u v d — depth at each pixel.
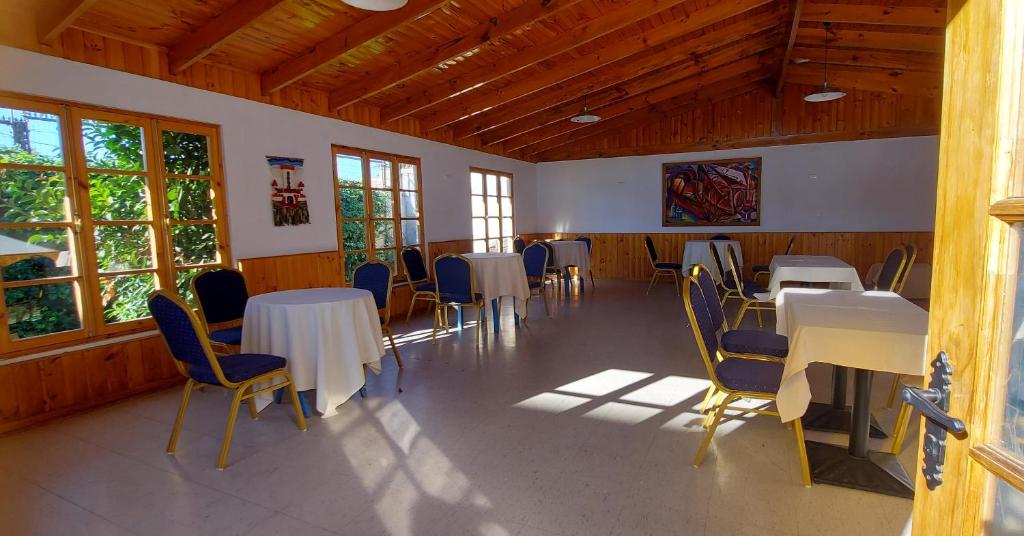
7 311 2.98
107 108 3.39
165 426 2.95
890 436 2.58
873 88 6.97
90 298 3.34
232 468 2.41
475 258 5.19
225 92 4.11
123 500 2.15
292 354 2.93
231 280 3.78
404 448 2.58
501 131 7.65
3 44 2.91
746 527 1.88
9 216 3.00
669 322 5.43
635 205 9.03
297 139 4.75
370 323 3.33
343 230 5.33
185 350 2.46
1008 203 0.62
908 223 7.37
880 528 1.86
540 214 9.80
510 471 2.32
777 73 7.39
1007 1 0.63
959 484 0.71
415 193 6.39
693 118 8.45
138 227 3.61
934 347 0.76
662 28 5.03
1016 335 0.64
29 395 3.01
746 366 2.47
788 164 7.95
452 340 4.84
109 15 3.20
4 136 2.96
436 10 3.90
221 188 4.11
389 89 5.23
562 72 5.50
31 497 2.18
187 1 3.22
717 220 8.46
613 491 2.14
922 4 4.58
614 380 3.56
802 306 2.47
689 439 2.61
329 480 2.28
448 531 1.89
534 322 5.59
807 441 2.53
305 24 3.73
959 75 0.71
